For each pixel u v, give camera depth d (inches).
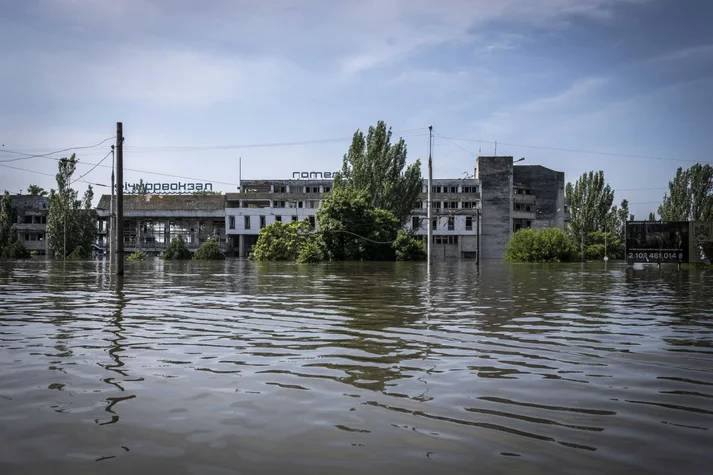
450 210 4205.2
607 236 4151.1
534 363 282.0
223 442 170.2
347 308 528.4
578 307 547.8
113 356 296.2
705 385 239.1
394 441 171.2
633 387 235.6
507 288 815.7
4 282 895.1
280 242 2573.8
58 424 186.2
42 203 4539.9
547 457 158.7
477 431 180.1
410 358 293.9
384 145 3184.1
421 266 1898.4
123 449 164.9
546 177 4598.9
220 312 492.7
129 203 4357.8
